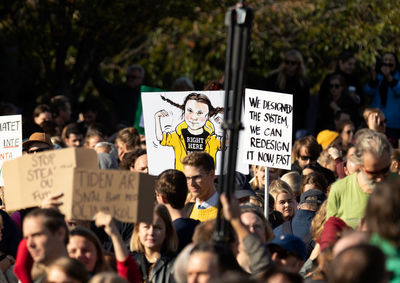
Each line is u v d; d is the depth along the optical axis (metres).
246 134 19.48
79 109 32.84
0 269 16.02
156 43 39.25
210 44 40.31
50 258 12.84
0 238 16.19
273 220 19.14
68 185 13.63
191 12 32.03
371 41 37.47
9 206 14.41
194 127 19.70
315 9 38.34
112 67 39.47
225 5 33.16
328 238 15.06
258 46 38.53
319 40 38.22
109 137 29.09
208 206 17.42
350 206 15.30
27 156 14.20
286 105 19.84
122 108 31.70
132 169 20.86
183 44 39.44
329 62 39.44
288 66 30.81
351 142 27.19
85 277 11.87
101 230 16.91
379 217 10.30
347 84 31.45
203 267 11.25
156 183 16.50
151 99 19.83
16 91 35.84
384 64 30.59
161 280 14.80
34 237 12.82
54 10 31.59
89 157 13.95
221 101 19.72
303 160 24.28
